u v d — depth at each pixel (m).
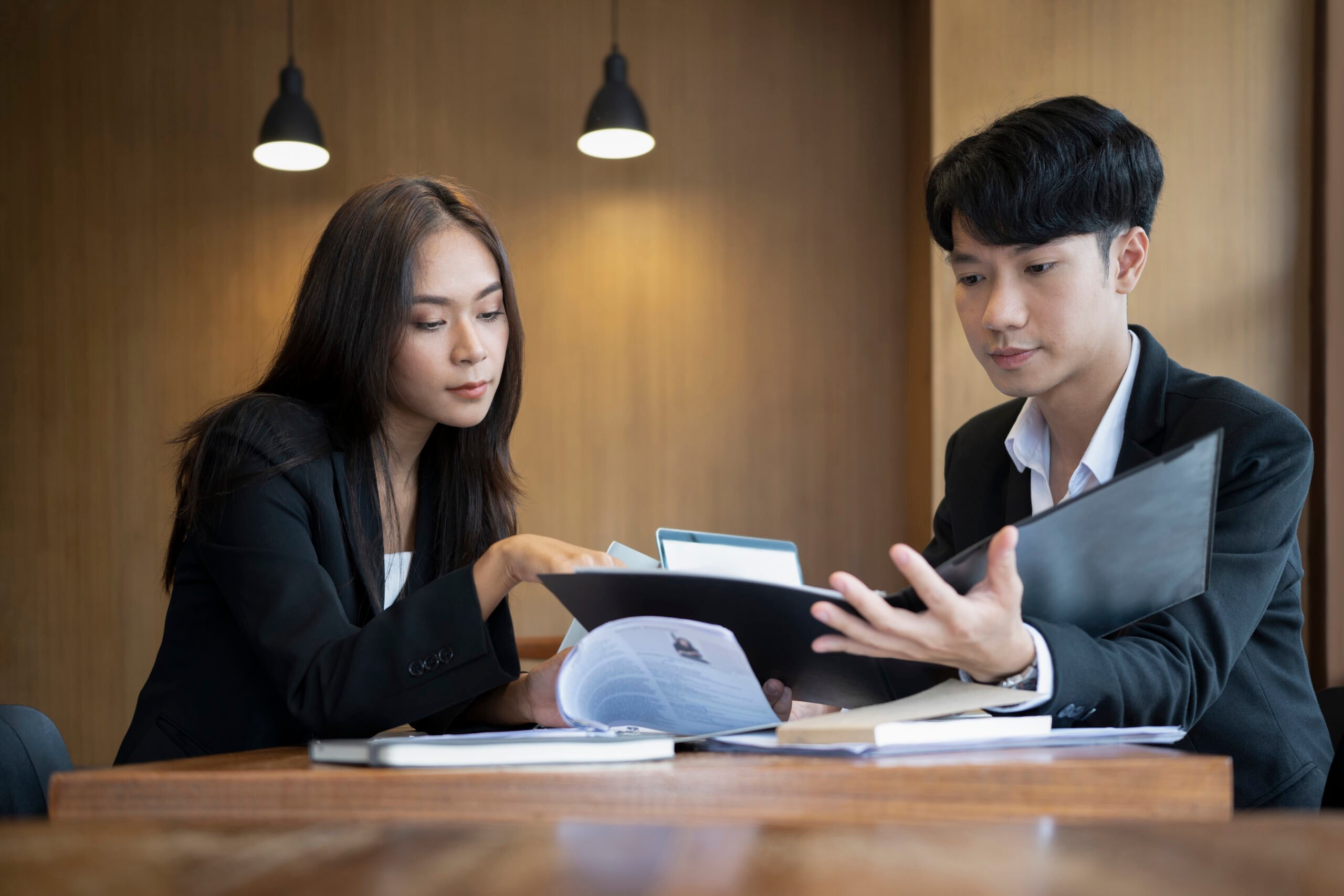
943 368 3.59
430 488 1.43
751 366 4.18
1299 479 1.16
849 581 0.73
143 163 4.22
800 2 4.23
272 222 4.21
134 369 4.19
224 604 1.18
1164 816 0.60
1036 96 3.46
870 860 0.41
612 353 4.18
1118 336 1.27
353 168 4.20
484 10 4.23
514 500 1.47
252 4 4.22
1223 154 3.39
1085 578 0.83
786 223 4.20
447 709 1.08
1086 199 1.17
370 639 0.94
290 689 0.95
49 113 4.24
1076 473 1.33
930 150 3.52
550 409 4.16
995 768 0.60
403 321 1.24
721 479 4.15
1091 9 3.46
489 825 0.50
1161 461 0.74
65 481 4.18
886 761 0.64
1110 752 0.68
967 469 1.56
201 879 0.38
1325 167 3.31
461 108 4.21
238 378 4.19
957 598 0.73
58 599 4.16
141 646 4.15
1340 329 3.27
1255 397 1.21
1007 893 0.35
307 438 1.20
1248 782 1.23
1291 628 1.29
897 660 0.86
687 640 0.75
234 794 0.60
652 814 0.59
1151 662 0.89
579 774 0.59
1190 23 3.42
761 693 0.77
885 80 4.20
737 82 4.23
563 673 0.80
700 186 4.21
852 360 4.17
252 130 4.22
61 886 0.37
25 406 4.19
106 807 0.60
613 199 4.21
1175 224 3.39
